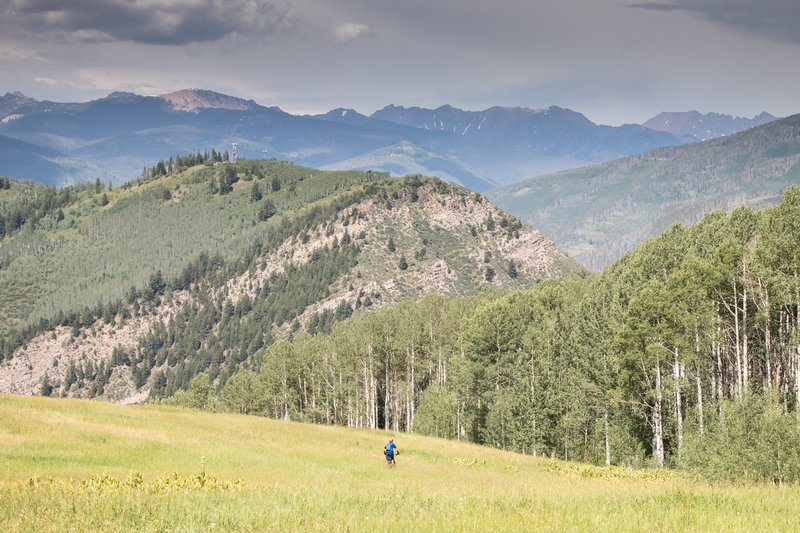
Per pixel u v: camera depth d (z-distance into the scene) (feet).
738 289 169.48
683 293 163.73
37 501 54.03
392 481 105.19
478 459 168.86
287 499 60.23
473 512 52.26
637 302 172.14
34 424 145.79
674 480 108.68
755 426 113.09
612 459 194.08
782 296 150.92
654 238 242.58
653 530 44.55
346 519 47.14
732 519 49.93
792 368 173.47
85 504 51.93
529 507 55.98
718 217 230.68
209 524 45.34
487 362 247.50
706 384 200.75
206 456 135.13
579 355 212.84
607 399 192.03
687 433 151.12
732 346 198.80
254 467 126.41
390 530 43.32
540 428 212.64
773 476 106.63
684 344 160.56
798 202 153.79
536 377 220.64
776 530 45.57
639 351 171.12
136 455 127.85
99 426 155.22
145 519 46.80
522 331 255.91
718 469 111.14
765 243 156.87
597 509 55.21
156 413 204.03
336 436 196.13
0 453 113.91
